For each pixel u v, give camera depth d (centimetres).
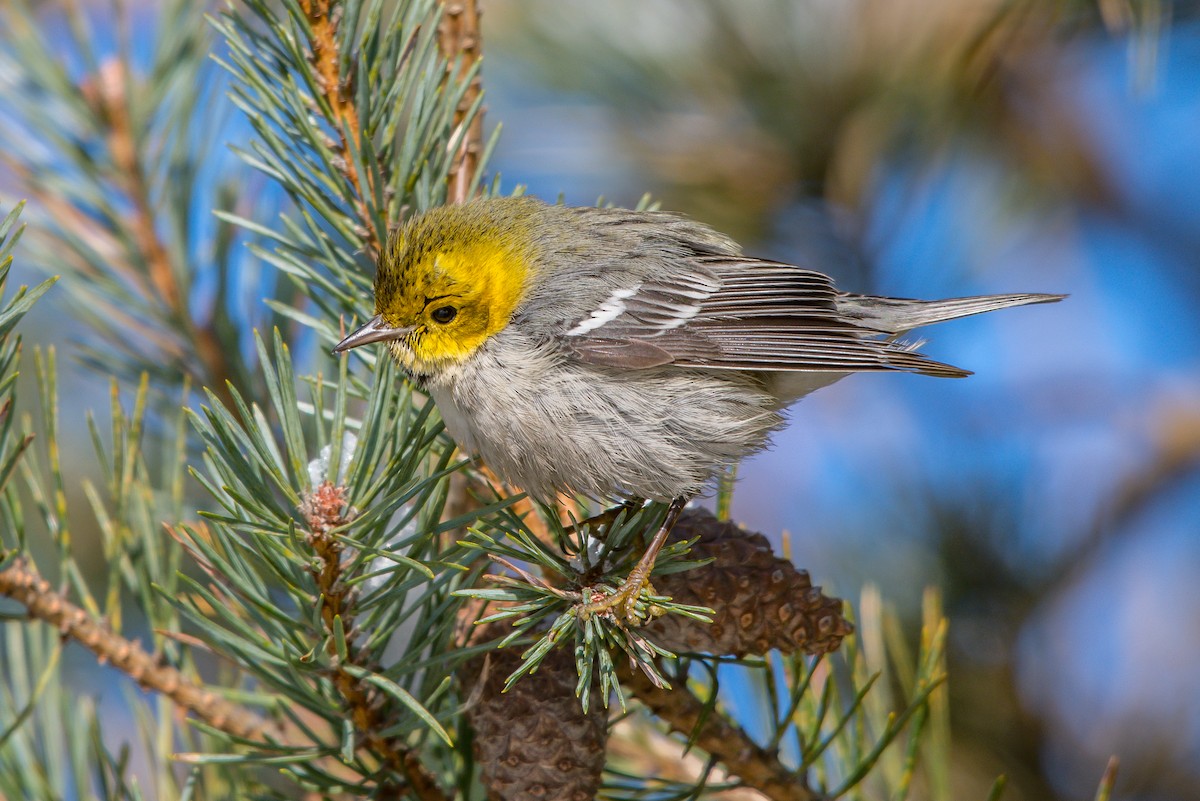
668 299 235
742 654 230
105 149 235
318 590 228
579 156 242
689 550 230
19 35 235
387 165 232
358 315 232
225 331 235
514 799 229
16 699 230
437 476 228
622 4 241
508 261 234
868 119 240
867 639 233
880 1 240
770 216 242
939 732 232
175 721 231
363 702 229
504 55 242
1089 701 239
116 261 235
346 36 231
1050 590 239
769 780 230
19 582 229
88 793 230
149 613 230
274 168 231
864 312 237
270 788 231
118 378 235
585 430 234
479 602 230
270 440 228
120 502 230
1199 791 238
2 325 227
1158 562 241
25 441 228
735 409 234
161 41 235
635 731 233
